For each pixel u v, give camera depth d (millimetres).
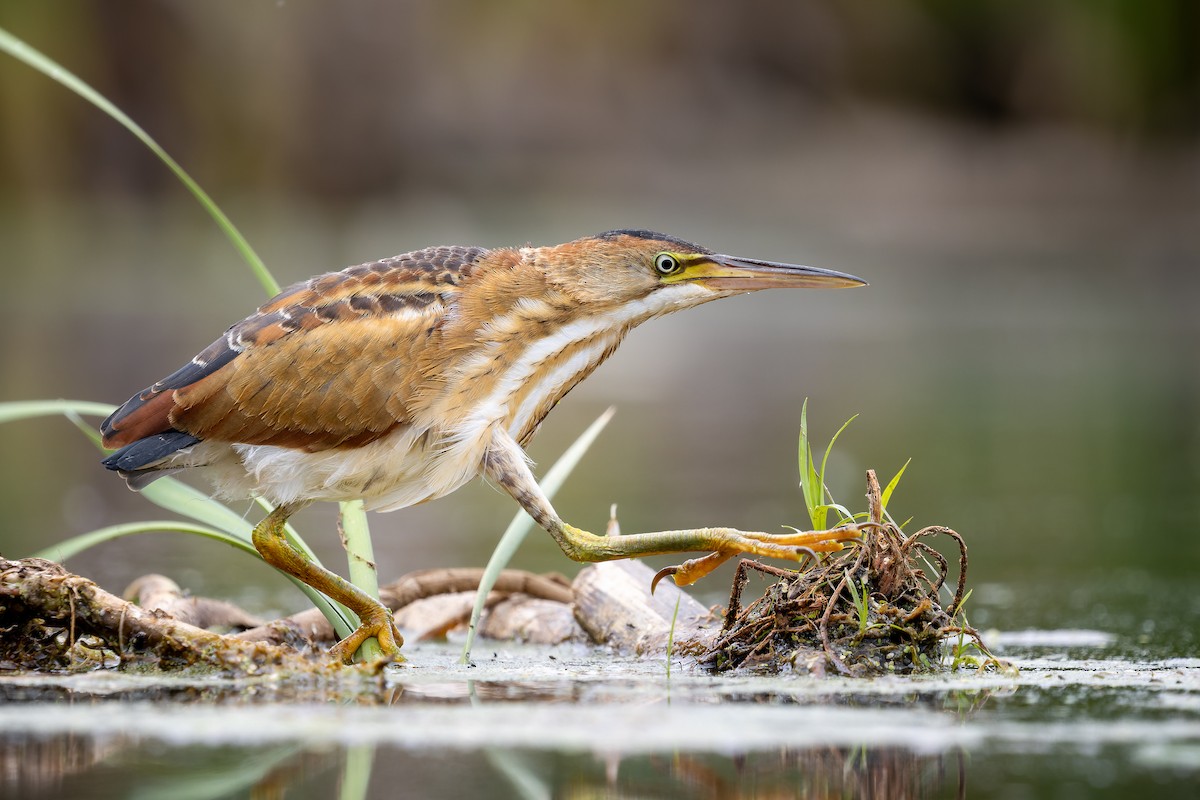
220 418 7777
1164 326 30438
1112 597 10156
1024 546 12195
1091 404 21047
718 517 12812
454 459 7992
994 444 17797
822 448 17391
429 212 35062
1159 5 43250
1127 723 6012
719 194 38125
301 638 8148
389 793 5082
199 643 7285
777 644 7488
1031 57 44062
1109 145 43406
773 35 41469
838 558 7562
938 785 5180
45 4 31344
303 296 7977
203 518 8492
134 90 32469
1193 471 16031
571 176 37375
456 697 6582
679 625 8453
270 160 33625
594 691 6766
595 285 8406
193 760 5473
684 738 5750
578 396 22297
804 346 28188
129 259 31109
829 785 5203
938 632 7379
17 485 15734
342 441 7867
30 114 31250
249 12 33156
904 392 22031
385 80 34812
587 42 38969
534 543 12812
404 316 7949
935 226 38719
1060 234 39375
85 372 20281
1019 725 5965
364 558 8516
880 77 43094
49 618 7375
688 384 23266
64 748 5633
